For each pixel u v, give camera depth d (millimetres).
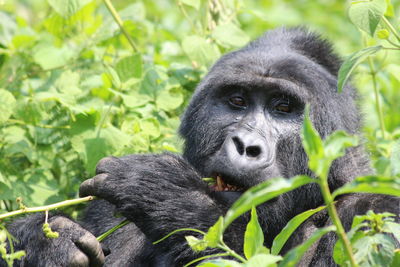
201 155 8891
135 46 12383
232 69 8758
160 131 10555
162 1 18828
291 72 8602
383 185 5109
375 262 5695
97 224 9805
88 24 12875
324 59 9406
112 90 10312
